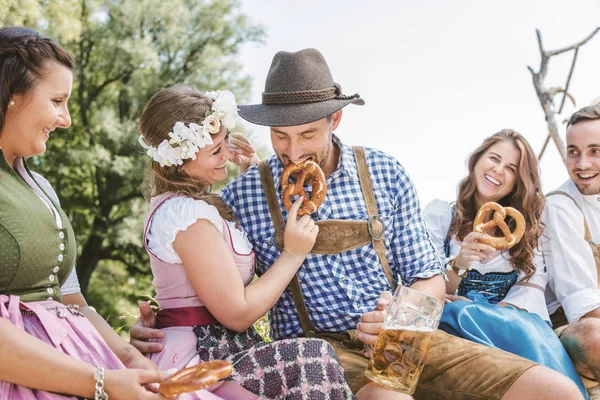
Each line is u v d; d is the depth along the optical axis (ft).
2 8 52.54
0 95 6.46
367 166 9.63
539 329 9.92
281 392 7.25
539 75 20.92
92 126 64.80
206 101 8.22
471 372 8.41
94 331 6.96
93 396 6.19
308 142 8.85
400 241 9.61
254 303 7.82
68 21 59.47
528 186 11.25
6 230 6.39
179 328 7.93
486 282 11.09
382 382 7.48
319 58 9.21
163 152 7.93
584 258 10.93
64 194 64.44
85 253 66.03
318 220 9.29
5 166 6.69
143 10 64.80
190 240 7.70
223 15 70.28
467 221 11.53
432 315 7.36
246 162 10.41
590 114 11.28
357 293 9.17
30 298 6.64
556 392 7.84
